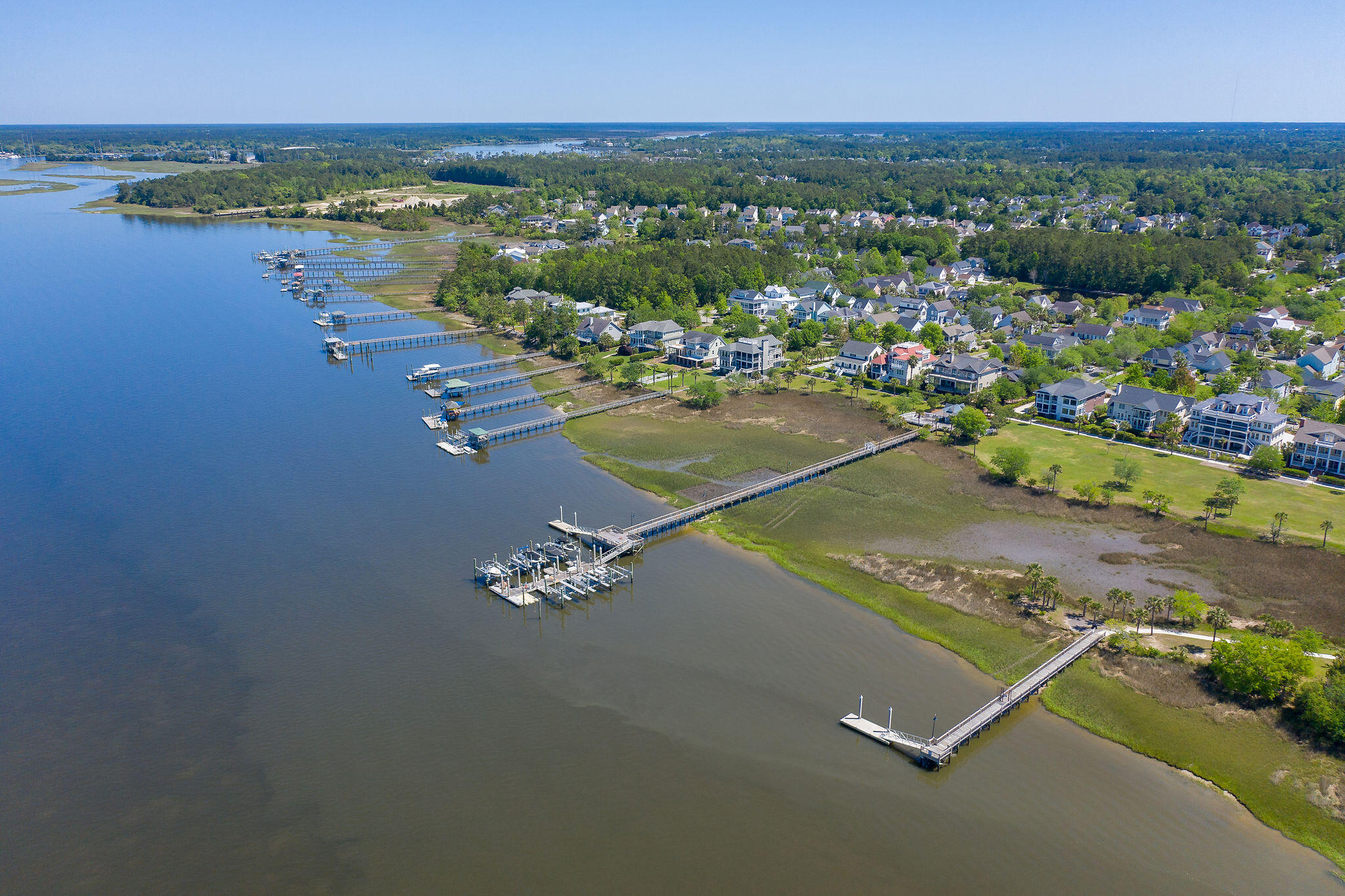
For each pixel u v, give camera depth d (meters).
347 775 69.56
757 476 130.50
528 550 105.62
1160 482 124.62
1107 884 59.97
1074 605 93.25
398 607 94.12
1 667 82.75
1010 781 69.44
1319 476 124.25
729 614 93.69
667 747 73.06
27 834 63.72
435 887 59.34
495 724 75.62
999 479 127.62
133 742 73.12
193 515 115.62
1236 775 69.25
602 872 60.62
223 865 61.16
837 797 67.81
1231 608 91.62
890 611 93.88
